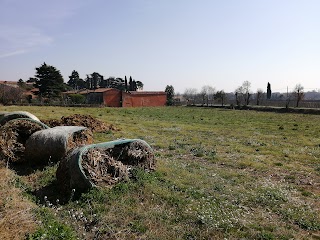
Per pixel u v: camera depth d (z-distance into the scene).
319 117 39.25
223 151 16.27
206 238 6.55
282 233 6.93
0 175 9.67
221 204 8.42
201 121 33.53
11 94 57.56
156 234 6.55
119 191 8.54
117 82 124.88
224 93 78.44
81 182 8.45
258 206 8.56
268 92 88.81
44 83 68.94
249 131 25.39
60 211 7.59
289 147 18.23
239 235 6.73
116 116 36.81
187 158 14.42
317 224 7.47
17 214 6.62
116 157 10.13
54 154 11.04
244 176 11.48
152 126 27.11
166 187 9.38
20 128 12.49
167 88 86.50
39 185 9.43
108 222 6.98
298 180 11.41
